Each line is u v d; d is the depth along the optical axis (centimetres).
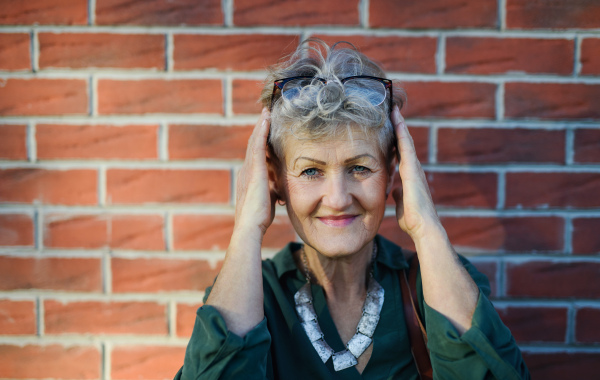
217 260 129
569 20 124
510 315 130
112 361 130
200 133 127
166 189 128
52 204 127
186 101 126
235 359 85
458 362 85
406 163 99
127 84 125
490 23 125
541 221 128
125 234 128
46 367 130
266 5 124
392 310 103
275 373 100
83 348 130
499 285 130
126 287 129
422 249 95
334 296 106
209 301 92
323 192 92
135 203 128
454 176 128
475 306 89
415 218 97
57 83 125
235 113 126
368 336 100
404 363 100
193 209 128
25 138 125
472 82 126
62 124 126
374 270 106
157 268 129
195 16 124
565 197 128
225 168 127
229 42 125
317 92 89
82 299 129
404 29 125
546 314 130
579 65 125
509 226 129
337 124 88
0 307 128
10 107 125
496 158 127
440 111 126
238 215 104
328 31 125
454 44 125
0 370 129
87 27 124
